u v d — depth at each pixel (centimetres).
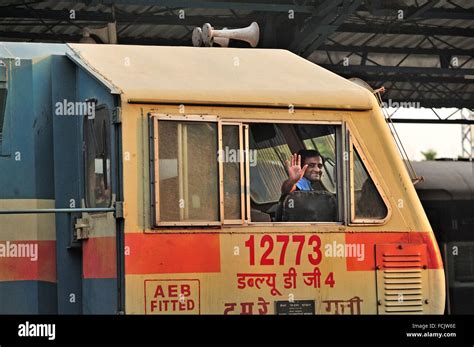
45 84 1020
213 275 894
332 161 959
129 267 868
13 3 2452
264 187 940
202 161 904
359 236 947
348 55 3172
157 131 887
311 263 927
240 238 909
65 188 995
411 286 955
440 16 2716
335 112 955
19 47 1019
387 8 2670
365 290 942
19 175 1005
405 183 969
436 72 3206
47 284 999
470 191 2022
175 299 880
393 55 3234
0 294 992
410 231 963
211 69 977
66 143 1001
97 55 988
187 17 2648
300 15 2583
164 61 986
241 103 920
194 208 896
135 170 880
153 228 879
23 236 1003
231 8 2402
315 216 946
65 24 2559
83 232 964
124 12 2598
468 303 1967
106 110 916
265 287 909
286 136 956
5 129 1003
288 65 1023
